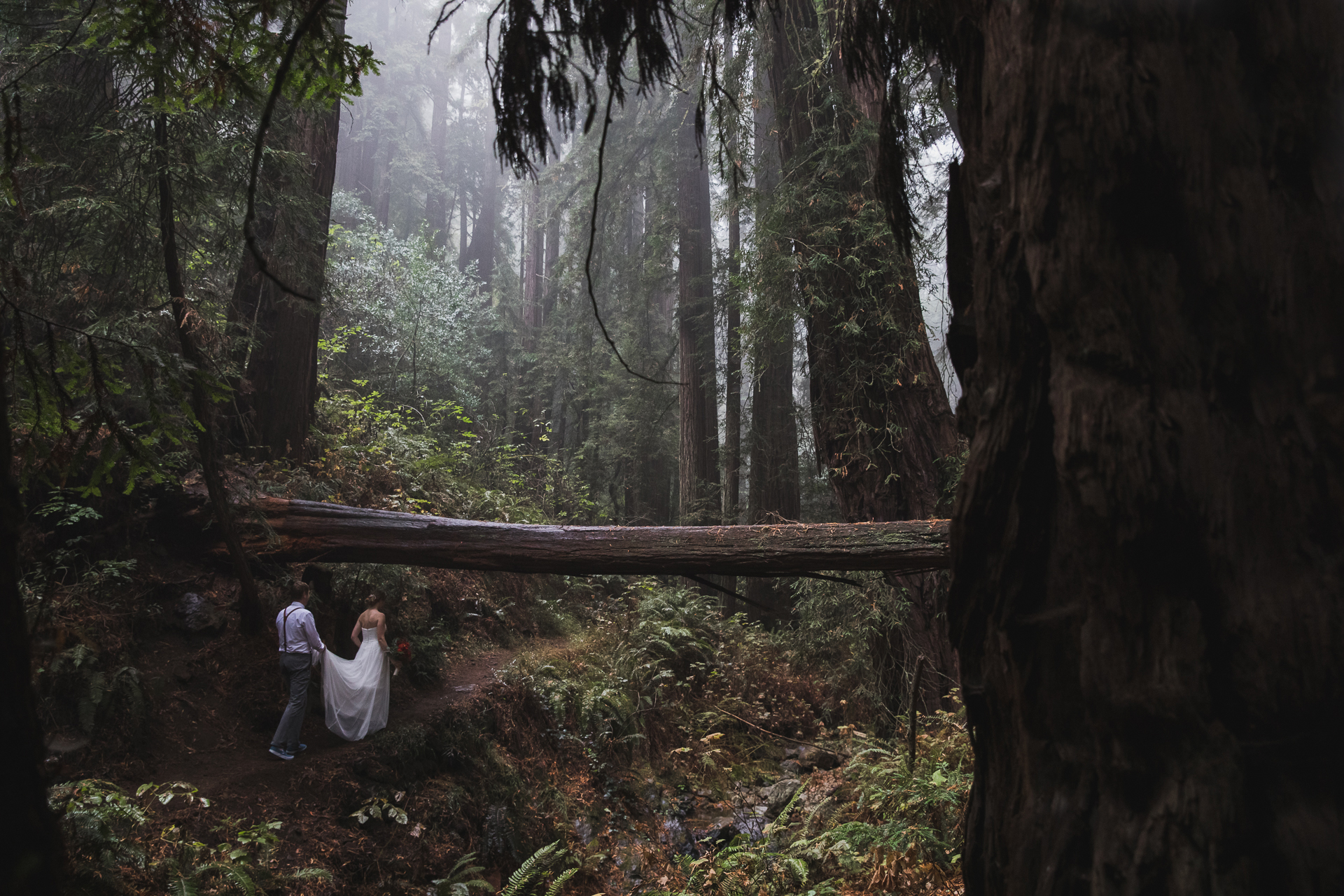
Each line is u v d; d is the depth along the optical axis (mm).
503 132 1513
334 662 6184
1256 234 953
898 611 8656
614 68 1471
